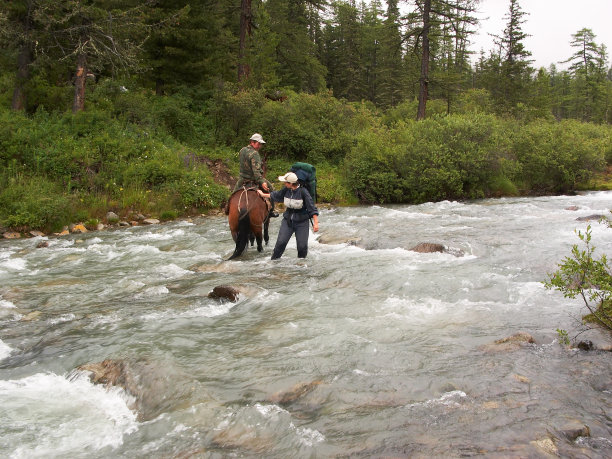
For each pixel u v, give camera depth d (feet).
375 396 13.33
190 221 52.65
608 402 12.57
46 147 55.98
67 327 19.83
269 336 18.02
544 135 75.15
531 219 43.16
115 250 36.40
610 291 16.99
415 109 121.29
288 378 14.61
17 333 19.74
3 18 56.59
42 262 33.12
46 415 13.20
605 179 80.59
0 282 27.66
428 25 93.09
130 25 67.87
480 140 67.82
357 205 66.23
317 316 20.02
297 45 137.90
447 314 19.90
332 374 14.78
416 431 11.52
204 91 90.07
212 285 25.13
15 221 44.98
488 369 14.70
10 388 14.80
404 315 19.89
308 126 84.48
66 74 76.07
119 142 60.39
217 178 66.85
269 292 22.97
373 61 213.66
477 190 67.62
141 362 15.61
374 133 73.82
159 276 28.35
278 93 102.99
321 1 144.25
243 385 14.34
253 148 32.65
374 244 33.94
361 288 23.93
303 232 30.66
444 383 13.88
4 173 50.88
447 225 41.63
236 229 31.50
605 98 234.79
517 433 11.18
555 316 19.20
